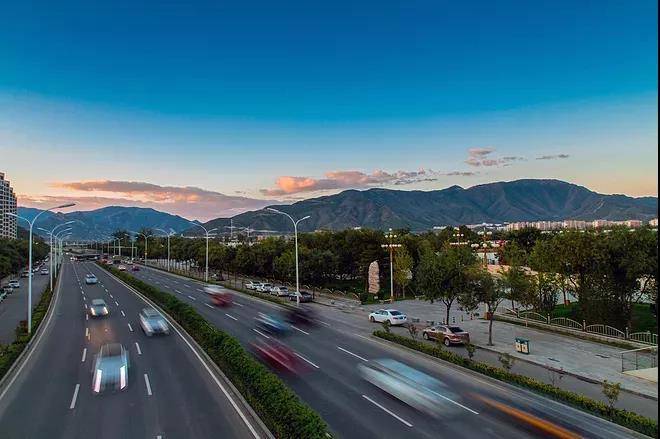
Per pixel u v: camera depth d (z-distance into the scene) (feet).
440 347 83.46
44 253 401.70
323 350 89.35
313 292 182.91
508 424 51.49
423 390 63.41
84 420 53.88
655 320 112.27
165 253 414.41
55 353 88.33
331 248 229.04
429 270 107.55
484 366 71.20
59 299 175.42
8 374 73.77
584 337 100.83
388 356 84.02
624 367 75.77
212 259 263.49
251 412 55.31
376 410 56.03
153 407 57.67
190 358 82.38
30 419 54.49
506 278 117.50
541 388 61.72
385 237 220.02
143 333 106.73
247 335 105.19
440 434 48.83
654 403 60.75
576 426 50.93
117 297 179.63
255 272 237.04
